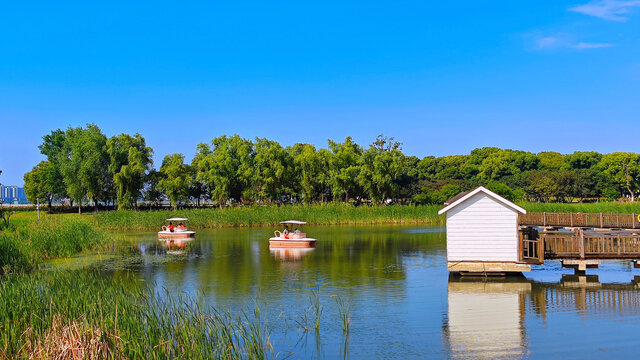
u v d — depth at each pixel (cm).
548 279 2864
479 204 2867
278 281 2920
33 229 4112
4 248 3169
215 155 10056
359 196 10762
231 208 7962
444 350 1647
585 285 2686
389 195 10575
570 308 2172
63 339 1314
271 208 7962
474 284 2730
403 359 1570
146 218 7031
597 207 7319
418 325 1939
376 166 10044
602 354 1592
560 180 12212
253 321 1998
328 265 3553
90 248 4550
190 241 5366
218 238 5703
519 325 1917
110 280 2942
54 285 2228
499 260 2853
